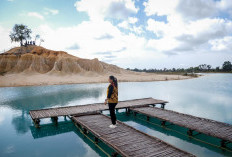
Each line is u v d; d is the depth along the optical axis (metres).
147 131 10.05
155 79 52.66
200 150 7.61
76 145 8.33
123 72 81.00
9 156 7.25
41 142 8.73
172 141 8.59
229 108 16.27
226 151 7.49
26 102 19.02
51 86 33.69
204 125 9.27
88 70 63.94
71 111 12.48
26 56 56.78
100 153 7.45
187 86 35.56
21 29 76.81
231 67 192.00
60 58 60.62
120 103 15.53
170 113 11.94
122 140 7.00
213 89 30.78
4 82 36.56
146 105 14.38
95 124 9.20
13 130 10.58
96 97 22.02
